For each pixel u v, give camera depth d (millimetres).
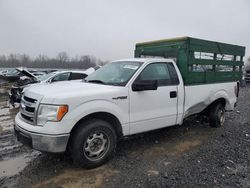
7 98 13039
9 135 5699
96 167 3828
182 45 5062
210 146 4855
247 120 7176
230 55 6250
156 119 4547
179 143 5020
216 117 6109
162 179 3449
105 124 3854
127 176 3545
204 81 5516
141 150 4586
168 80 4770
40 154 4430
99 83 4422
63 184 3330
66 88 3869
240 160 4152
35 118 3496
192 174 3605
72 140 3645
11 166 3934
